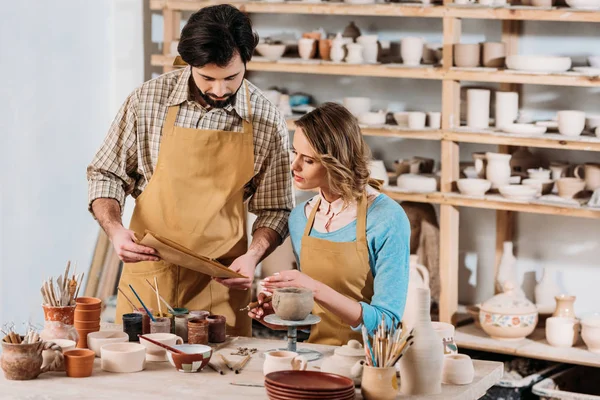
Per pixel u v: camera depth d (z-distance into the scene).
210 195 3.38
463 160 5.50
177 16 5.83
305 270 3.16
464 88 5.33
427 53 5.33
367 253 3.07
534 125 4.98
